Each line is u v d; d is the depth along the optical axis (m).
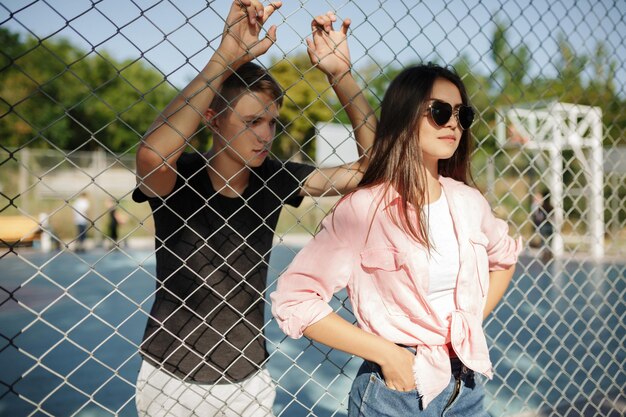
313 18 1.78
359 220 1.52
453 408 1.53
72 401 3.60
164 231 1.72
